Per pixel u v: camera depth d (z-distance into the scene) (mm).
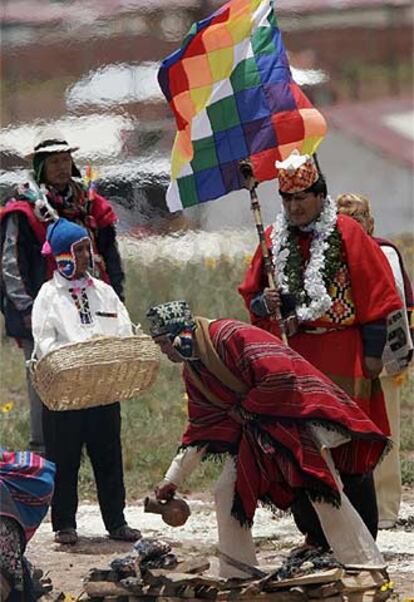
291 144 25641
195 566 21875
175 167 26141
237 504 21766
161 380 40094
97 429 27281
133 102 47500
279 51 25844
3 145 44344
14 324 28016
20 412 37875
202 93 25891
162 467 32594
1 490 20594
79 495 31203
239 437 21969
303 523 22750
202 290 47688
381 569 21438
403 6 83000
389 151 77188
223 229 50906
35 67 48156
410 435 34562
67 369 25016
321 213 23766
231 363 21594
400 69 81500
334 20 77125
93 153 46469
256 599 21203
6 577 20625
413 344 26203
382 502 27547
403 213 74750
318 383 21656
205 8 54125
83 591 22547
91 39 49500
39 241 27922
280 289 23875
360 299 23531
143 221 49094
